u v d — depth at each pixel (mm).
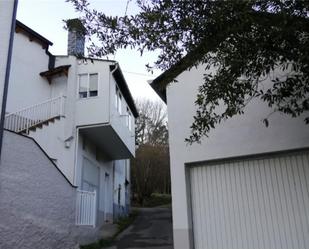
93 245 13172
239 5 5746
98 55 6523
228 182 9484
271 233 8672
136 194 34375
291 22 5844
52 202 11570
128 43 6344
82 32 6418
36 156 11195
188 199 9680
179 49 6492
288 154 8961
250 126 9383
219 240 9188
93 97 16875
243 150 9297
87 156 17531
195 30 6203
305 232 8344
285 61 6770
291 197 8680
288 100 8195
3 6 11164
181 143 10102
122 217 22344
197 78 10453
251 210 9023
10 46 10938
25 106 16719
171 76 7055
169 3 5996
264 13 5957
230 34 6168
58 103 16328
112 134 17594
